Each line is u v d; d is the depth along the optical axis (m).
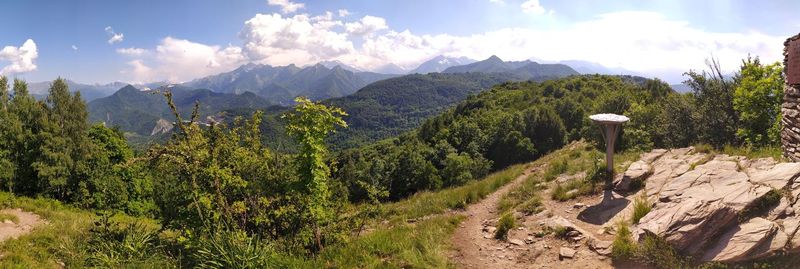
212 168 6.75
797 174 6.50
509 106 103.12
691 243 5.85
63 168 29.53
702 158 9.86
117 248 7.26
